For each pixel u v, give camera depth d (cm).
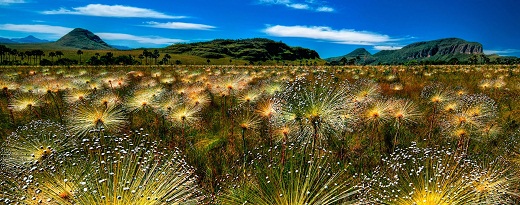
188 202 348
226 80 1189
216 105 1243
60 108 1251
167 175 354
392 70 3006
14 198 328
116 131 743
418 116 843
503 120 905
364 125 771
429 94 1191
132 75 2823
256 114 767
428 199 356
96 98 1013
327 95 495
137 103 930
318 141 542
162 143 757
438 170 403
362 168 596
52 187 328
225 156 669
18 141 582
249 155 659
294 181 348
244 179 452
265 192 345
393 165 466
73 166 384
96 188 329
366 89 878
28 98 1052
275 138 657
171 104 862
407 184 388
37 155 505
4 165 495
